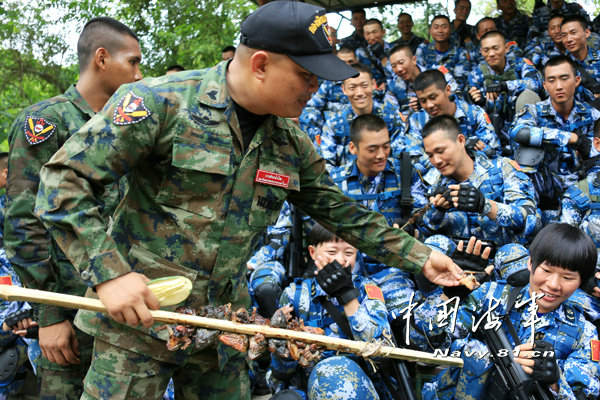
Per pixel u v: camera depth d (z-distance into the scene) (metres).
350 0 8.39
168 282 1.63
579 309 2.96
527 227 3.51
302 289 3.00
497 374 2.57
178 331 1.71
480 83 6.83
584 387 2.56
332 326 2.88
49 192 1.63
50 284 2.38
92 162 1.65
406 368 2.69
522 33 8.08
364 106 4.97
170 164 1.78
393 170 4.03
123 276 1.59
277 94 1.75
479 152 3.88
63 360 2.42
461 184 3.40
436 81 4.78
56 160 1.64
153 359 1.87
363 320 2.70
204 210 1.82
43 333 2.38
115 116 1.68
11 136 2.42
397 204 3.97
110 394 1.83
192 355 1.98
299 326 1.87
